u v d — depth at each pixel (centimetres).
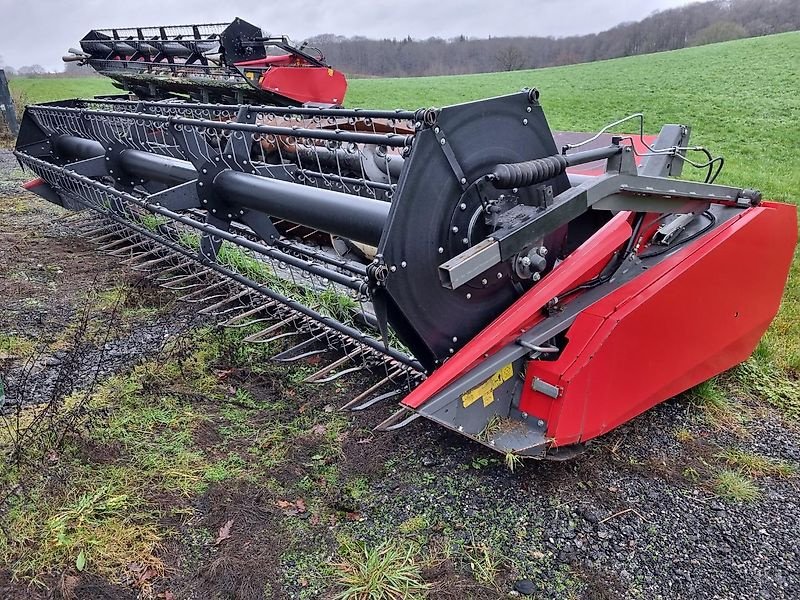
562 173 252
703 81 2108
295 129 279
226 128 326
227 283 461
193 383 348
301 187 330
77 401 329
